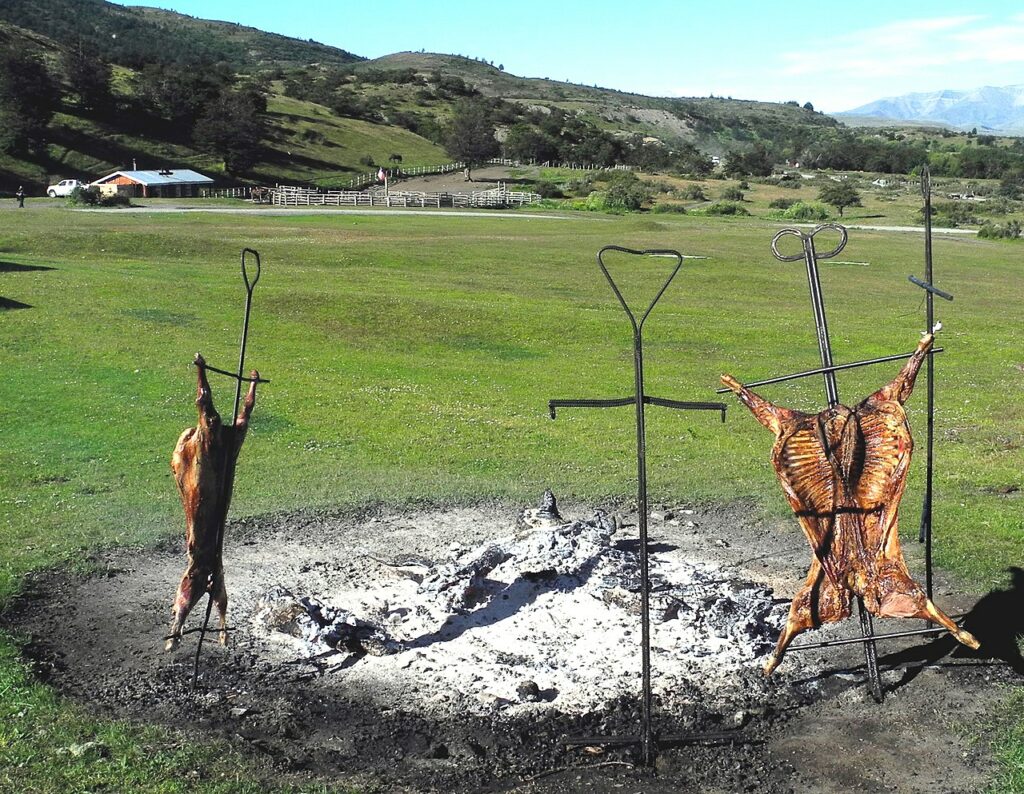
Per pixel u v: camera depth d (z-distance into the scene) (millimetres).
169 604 10922
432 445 18016
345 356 26219
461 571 10867
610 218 76000
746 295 40469
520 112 185375
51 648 9789
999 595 11055
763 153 145000
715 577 11367
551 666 9320
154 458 16938
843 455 8094
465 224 66000
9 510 14062
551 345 28719
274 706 8664
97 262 39188
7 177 98938
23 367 23000
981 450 18062
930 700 8727
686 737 8102
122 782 7195
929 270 9391
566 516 14031
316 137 135000
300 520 13828
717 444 18453
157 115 124625
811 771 7676
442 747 8023
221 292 32688
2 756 7484
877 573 8055
